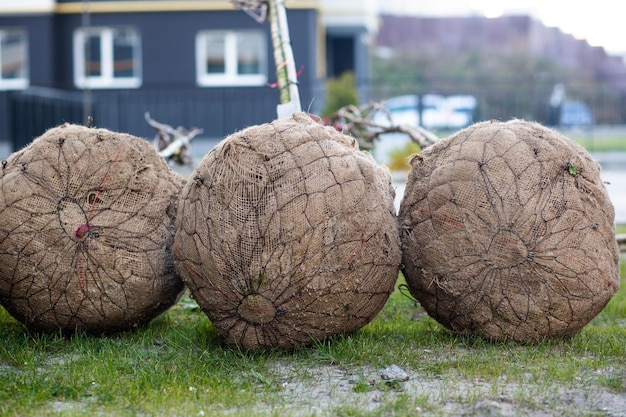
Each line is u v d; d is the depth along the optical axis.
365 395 4.47
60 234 5.17
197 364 4.88
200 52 21.25
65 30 21.27
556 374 4.71
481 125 5.36
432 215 5.21
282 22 7.47
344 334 5.22
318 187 4.74
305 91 19.80
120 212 5.31
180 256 5.05
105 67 21.31
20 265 5.18
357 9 23.56
